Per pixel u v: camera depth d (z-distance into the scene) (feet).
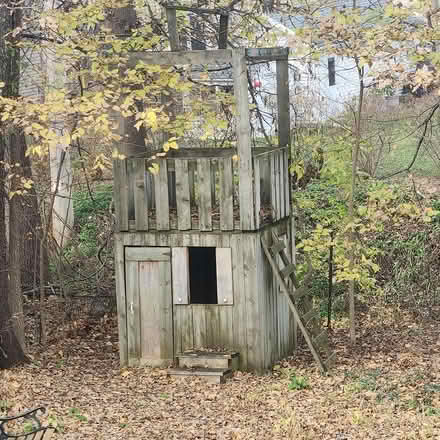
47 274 65.72
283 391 45.55
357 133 54.19
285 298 53.88
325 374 49.32
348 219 53.88
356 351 55.47
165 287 50.26
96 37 50.21
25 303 63.46
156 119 44.96
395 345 56.75
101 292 63.00
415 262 67.67
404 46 46.50
